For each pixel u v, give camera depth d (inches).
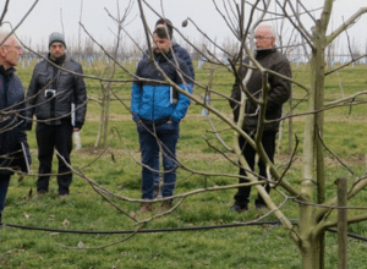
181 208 335.0
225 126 719.1
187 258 266.2
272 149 304.8
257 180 140.3
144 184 322.3
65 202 351.9
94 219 322.0
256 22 124.6
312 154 137.6
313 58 132.3
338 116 823.7
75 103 352.8
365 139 618.2
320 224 134.9
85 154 533.0
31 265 257.9
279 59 289.1
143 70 307.1
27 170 245.4
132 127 723.4
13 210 336.2
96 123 759.7
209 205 347.3
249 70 143.1
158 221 309.1
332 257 265.0
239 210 329.4
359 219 133.5
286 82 288.5
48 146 359.3
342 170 452.8
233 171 453.1
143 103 307.9
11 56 239.3
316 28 130.7
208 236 294.5
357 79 1242.6
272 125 296.8
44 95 345.4
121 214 329.7
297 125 734.5
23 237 289.1
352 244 284.4
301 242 136.1
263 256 265.1
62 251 273.3
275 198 363.6
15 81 245.1
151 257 267.7
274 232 297.0
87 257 265.1
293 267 254.8
